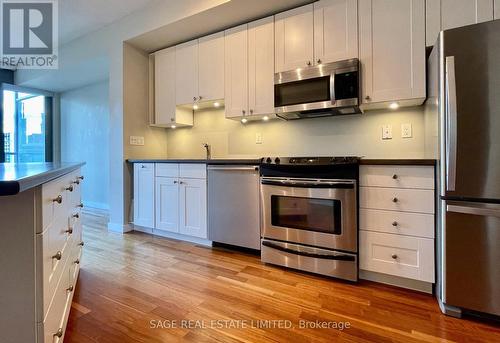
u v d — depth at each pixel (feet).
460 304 4.59
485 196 4.35
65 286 4.18
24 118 15.74
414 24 6.14
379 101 6.52
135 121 10.48
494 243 4.36
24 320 2.84
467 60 4.41
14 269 2.81
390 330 4.28
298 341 4.04
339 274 5.97
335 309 4.90
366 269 5.81
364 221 5.78
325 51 7.11
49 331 3.17
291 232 6.57
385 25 6.42
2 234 2.77
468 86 4.41
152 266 6.88
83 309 4.89
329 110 7.39
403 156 7.23
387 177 5.53
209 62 9.20
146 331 4.27
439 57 4.76
